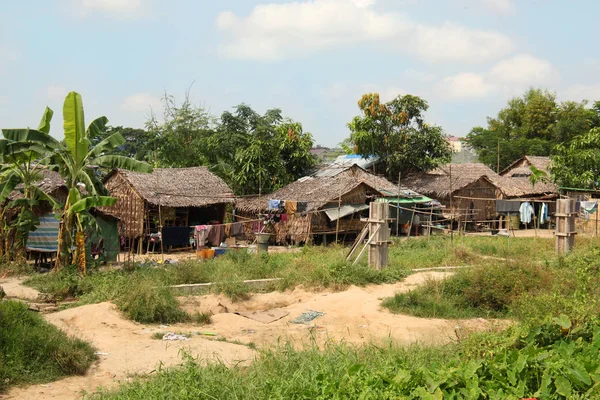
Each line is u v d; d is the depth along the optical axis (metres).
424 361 7.10
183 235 22.05
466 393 5.34
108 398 6.73
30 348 8.23
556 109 48.00
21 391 7.30
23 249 17.80
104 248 18.95
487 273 12.42
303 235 25.03
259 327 11.34
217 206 26.50
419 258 17.66
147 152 36.28
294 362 7.43
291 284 14.48
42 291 13.83
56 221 19.70
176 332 10.65
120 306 11.70
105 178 24.53
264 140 31.45
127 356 8.98
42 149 15.62
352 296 13.06
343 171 30.14
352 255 16.55
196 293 14.11
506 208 26.81
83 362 8.30
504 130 50.03
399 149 34.94
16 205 16.89
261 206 27.25
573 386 5.37
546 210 30.95
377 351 7.96
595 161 28.75
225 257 17.94
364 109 34.97
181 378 6.82
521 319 8.59
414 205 28.89
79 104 15.30
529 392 5.51
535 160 39.81
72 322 10.96
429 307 11.82
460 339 8.02
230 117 33.34
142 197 22.81
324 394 5.88
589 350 6.15
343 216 26.03
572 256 15.79
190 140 36.06
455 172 35.50
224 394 6.39
